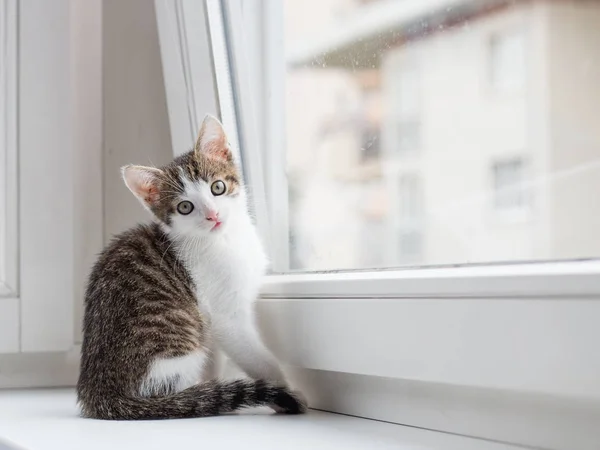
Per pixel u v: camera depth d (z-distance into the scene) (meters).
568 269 0.75
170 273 1.30
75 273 1.62
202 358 1.26
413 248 1.45
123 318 1.20
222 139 1.38
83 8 1.66
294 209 1.46
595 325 0.71
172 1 1.39
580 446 0.77
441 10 1.40
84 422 1.08
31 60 1.51
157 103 1.52
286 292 1.22
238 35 1.43
